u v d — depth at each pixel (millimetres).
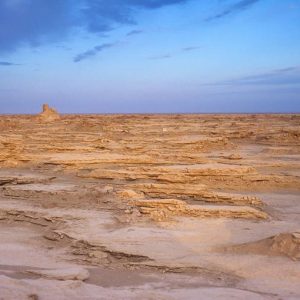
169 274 11414
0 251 13227
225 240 14227
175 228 15375
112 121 89938
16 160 29031
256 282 10859
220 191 22062
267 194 22031
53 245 14047
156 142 41125
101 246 13414
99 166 27672
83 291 8992
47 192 19828
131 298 8844
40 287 8844
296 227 15836
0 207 17797
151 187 20469
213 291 9742
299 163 28703
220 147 41281
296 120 95125
